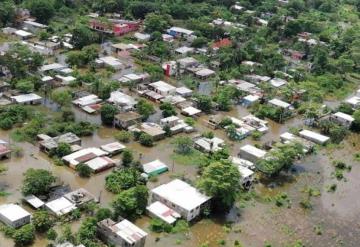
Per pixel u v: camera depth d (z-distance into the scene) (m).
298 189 90.69
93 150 91.25
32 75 119.62
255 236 75.50
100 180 84.06
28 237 65.50
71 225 71.12
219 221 77.75
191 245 71.12
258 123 113.31
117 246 67.69
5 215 68.88
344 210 86.25
